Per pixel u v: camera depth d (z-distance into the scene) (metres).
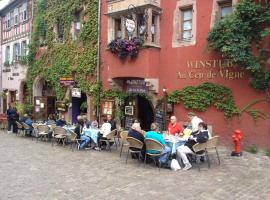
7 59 26.81
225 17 10.45
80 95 16.77
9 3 24.88
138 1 12.88
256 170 8.34
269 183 7.14
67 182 7.34
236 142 10.09
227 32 10.05
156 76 12.95
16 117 17.75
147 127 14.96
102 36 15.48
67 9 17.88
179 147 8.72
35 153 11.09
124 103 14.88
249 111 10.54
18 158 10.19
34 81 21.00
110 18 14.66
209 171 8.27
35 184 7.20
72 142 13.18
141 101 14.77
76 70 17.00
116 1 13.90
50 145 12.98
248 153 10.45
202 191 6.60
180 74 12.34
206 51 11.44
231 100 10.95
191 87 11.97
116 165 9.09
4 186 7.06
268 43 10.04
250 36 10.18
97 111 15.70
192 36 11.97
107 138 11.41
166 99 12.71
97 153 11.04
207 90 11.53
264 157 9.88
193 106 11.89
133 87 14.25
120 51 13.46
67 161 9.67
